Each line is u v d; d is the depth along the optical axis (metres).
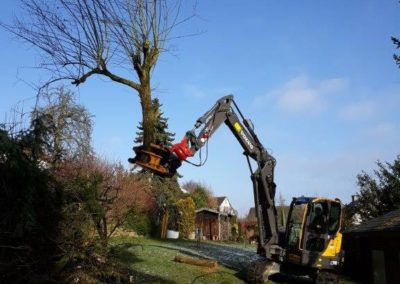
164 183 38.06
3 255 7.56
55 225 8.33
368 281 19.05
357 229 19.77
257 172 16.36
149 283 13.67
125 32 7.88
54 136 9.27
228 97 14.67
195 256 21.88
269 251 16.53
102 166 20.73
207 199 54.44
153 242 28.88
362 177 26.41
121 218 11.90
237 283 15.70
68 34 7.62
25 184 7.74
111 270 9.52
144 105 8.53
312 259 16.08
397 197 24.86
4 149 7.50
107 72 7.99
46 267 8.24
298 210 17.31
